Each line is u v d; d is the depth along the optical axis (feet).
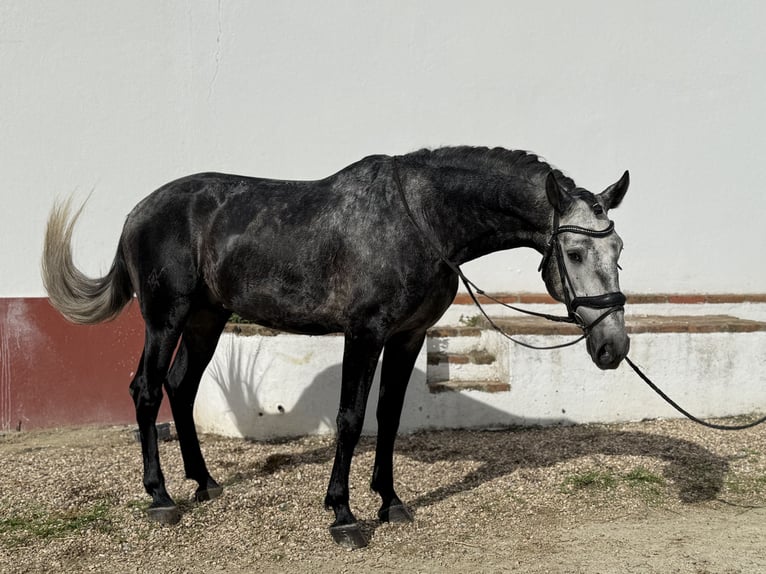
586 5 23.16
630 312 23.29
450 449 17.97
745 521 13.80
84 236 21.20
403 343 13.92
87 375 20.93
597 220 12.16
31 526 13.55
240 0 21.77
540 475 16.06
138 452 18.04
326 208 13.35
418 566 12.16
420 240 12.86
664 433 19.01
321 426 19.20
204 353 15.49
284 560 12.47
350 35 22.38
